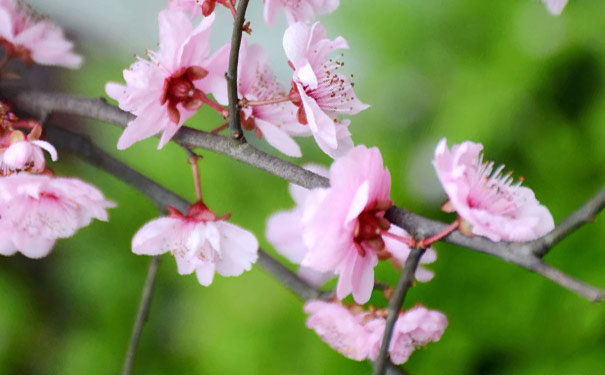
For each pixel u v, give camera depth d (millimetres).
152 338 1419
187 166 1359
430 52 1354
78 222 844
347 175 789
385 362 789
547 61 1263
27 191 824
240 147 813
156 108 816
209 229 827
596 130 1258
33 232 840
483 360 1234
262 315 1292
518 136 1273
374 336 834
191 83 819
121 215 1442
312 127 809
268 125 828
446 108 1299
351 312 844
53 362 1493
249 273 1312
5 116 830
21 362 1490
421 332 837
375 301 1143
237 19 797
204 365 1337
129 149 1389
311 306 844
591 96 1276
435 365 1224
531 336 1211
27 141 825
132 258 1440
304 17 830
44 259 1512
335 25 1386
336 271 802
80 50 1624
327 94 820
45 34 875
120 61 1644
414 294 1232
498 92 1263
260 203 1338
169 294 1437
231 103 810
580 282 779
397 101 1370
